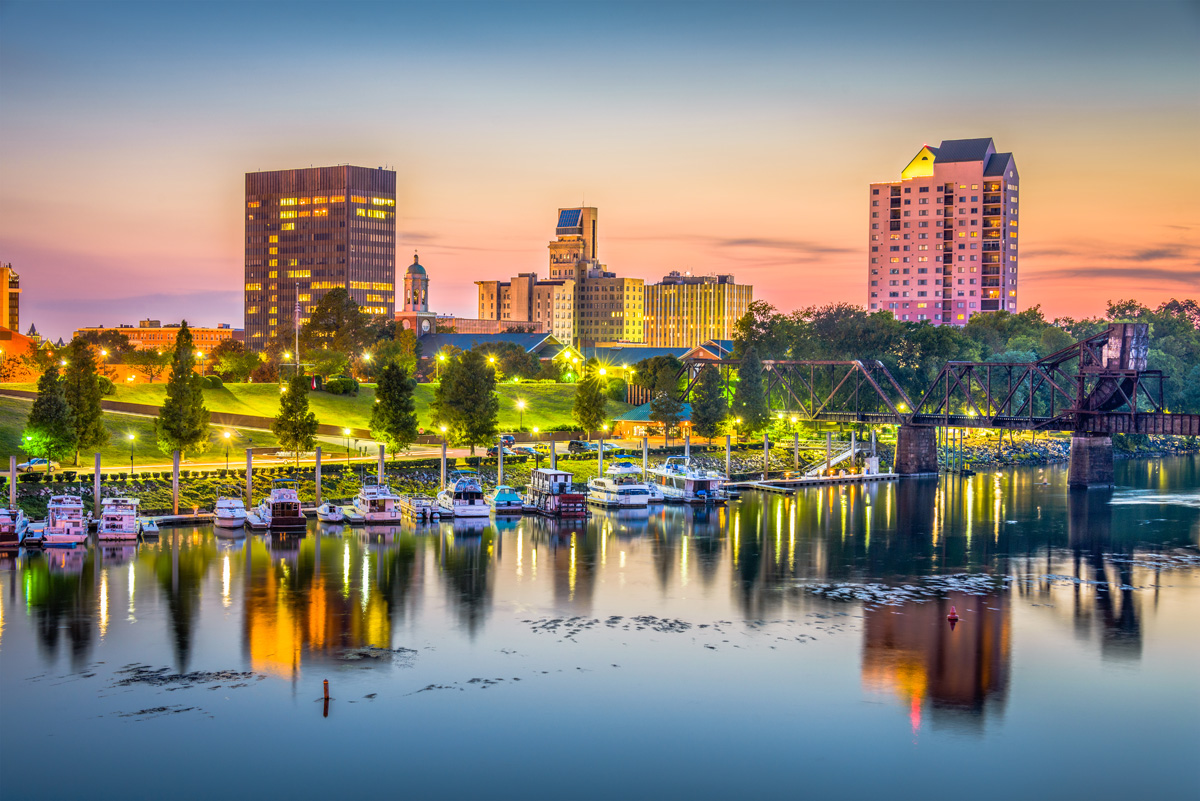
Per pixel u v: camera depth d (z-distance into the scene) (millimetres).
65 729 73750
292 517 143250
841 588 111875
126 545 132000
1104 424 187625
